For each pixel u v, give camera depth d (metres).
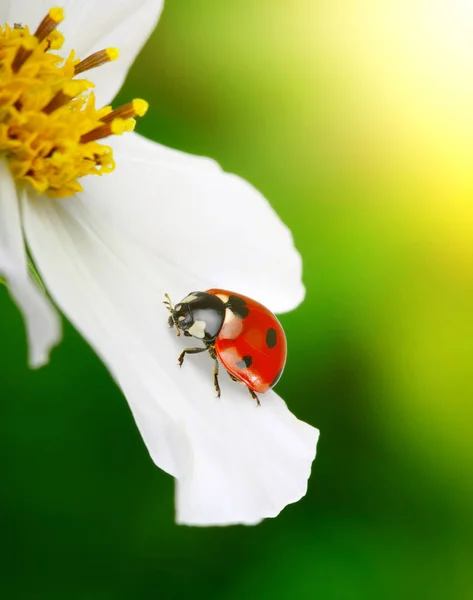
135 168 0.14
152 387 0.13
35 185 0.13
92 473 0.17
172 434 0.12
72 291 0.13
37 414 0.17
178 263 0.14
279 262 0.14
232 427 0.13
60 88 0.13
